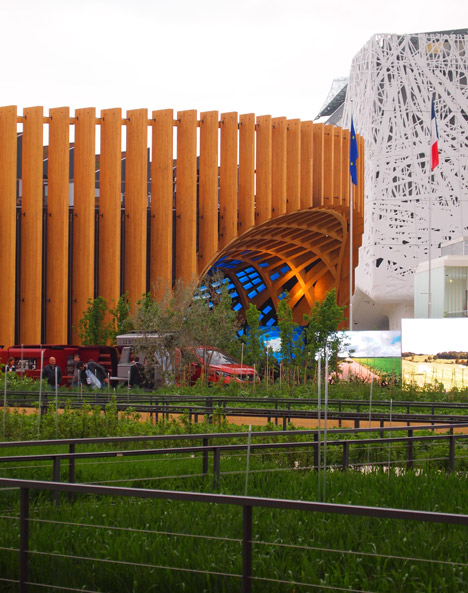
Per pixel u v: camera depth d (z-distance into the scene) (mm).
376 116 86375
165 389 28516
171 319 33219
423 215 85812
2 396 23281
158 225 47031
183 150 48062
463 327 31781
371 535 6461
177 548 6141
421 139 86500
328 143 56312
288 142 52875
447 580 5547
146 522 7035
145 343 32594
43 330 48812
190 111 48062
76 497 8773
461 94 87562
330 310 40062
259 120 51000
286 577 5602
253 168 50062
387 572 5660
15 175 44469
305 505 5023
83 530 6734
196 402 25141
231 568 5723
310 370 37750
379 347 36531
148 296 41781
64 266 44969
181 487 9812
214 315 35062
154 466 10852
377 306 92562
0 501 8328
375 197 85750
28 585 5660
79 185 45719
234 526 6844
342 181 58719
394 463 13086
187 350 32906
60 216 45125
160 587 5648
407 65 87125
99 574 5785
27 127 44875
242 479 10125
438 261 59375
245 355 38406
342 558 5902
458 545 6168
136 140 46812
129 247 46750
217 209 49250
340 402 21953
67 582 5715
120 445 13883
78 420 15781
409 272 85000
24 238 44719
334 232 67875
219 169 53000
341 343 37344
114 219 46031
